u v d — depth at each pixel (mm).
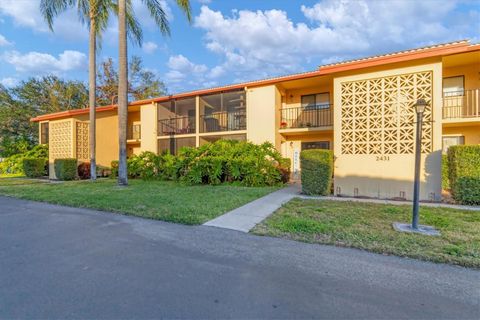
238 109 15938
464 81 10719
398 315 2258
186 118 16891
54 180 14758
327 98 14070
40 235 4566
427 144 7711
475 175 6891
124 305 2404
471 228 4762
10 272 3104
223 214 6035
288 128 13758
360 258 3541
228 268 3223
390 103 8148
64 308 2357
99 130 16734
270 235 4559
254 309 2346
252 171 11008
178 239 4355
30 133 26547
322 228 4770
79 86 30016
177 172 12602
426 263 3365
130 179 14391
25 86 26828
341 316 2244
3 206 7242
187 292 2639
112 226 5145
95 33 13625
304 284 2814
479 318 2219
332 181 9148
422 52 7574
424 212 6012
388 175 8141
